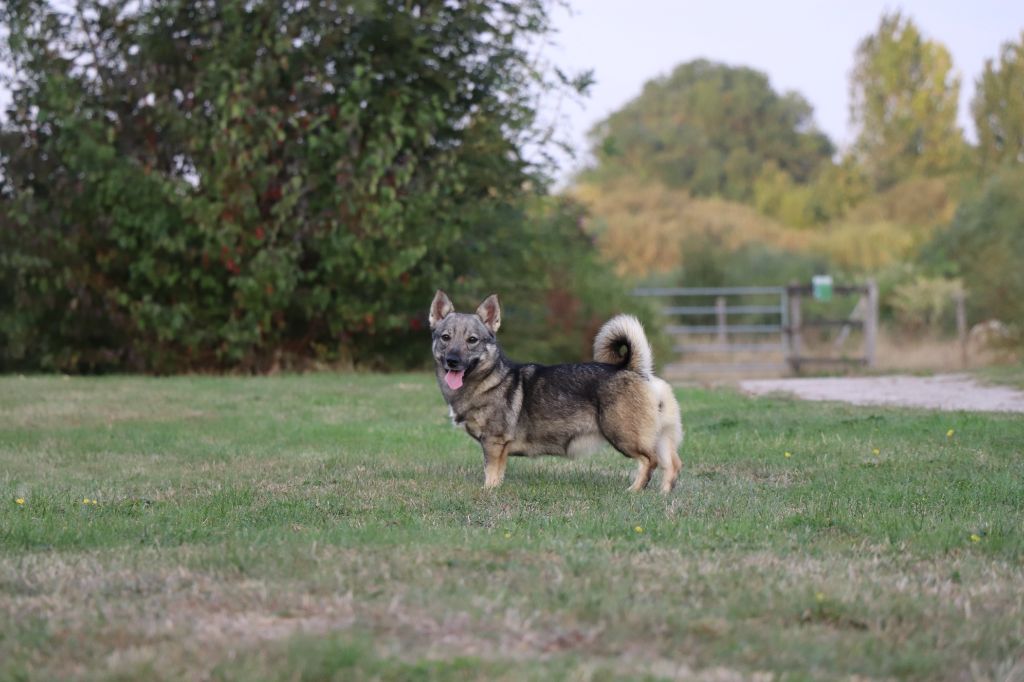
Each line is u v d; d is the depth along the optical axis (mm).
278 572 5355
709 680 3945
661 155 56656
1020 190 29344
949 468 8828
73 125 19109
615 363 8297
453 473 9039
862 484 8188
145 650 4180
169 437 11383
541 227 23641
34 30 19828
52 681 3938
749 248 35562
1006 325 26219
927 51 54219
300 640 4191
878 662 4180
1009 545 6090
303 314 21453
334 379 18578
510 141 21422
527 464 9633
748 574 5348
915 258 32906
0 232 19844
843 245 39875
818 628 4582
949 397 14719
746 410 13203
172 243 19516
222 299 20984
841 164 53719
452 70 20938
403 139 20469
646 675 3951
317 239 20109
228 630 4434
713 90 61094
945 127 52844
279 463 9586
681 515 7012
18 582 5234
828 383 17953
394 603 4703
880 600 4918
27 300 20391
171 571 5406
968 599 4980
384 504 7508
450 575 5227
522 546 5906
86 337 21453
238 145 19203
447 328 8266
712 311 27266
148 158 20250
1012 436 10352
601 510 7227
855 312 27609
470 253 21797
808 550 6016
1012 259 26500
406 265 19781
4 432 11820
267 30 19562
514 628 4430
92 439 11250
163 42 20109
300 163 20297
